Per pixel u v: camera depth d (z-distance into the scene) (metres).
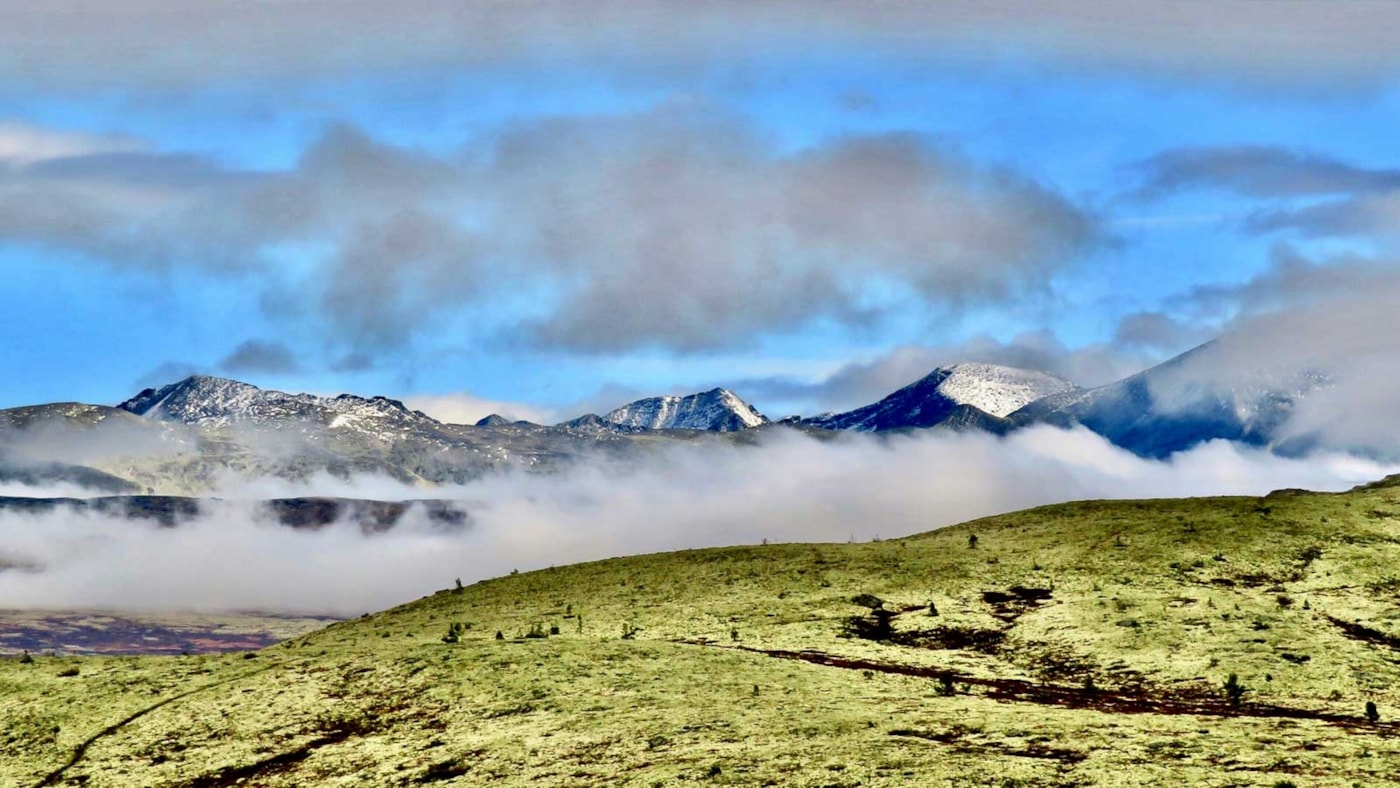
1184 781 57.91
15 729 92.44
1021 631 102.00
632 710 79.56
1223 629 95.88
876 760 64.38
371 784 73.62
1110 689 86.19
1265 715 76.94
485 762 73.44
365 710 87.44
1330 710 77.88
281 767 79.62
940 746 66.69
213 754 83.19
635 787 64.56
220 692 95.12
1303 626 96.56
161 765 82.69
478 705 84.69
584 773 68.62
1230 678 82.44
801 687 84.25
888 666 94.62
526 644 99.69
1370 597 103.56
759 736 71.19
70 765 85.00
